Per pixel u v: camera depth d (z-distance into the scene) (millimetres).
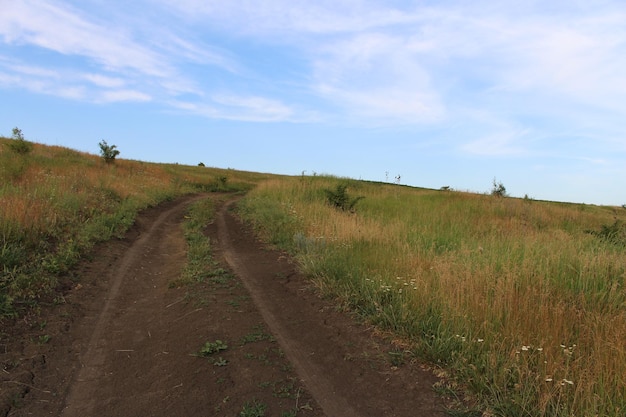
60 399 3756
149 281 7695
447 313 4785
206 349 4594
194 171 49531
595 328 4191
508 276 5367
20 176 14023
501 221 14148
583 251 7523
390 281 6137
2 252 6551
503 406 3373
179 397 3760
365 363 4367
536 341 4121
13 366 4164
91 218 10961
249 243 10938
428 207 16953
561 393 3312
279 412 3512
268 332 5172
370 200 19328
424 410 3516
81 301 6160
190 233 12031
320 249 8812
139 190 19625
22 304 5520
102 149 28750
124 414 3529
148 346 4906
